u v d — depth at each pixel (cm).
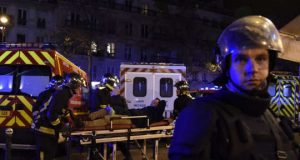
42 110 606
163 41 4572
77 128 609
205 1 5312
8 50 866
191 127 171
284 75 1586
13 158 823
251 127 172
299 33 405
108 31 4356
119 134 658
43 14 4369
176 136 177
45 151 603
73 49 3650
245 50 175
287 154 181
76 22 4125
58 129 593
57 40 3628
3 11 4166
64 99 586
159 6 4750
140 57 4700
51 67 854
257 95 179
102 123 633
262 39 176
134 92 1366
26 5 4269
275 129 182
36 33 4325
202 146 166
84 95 1030
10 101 844
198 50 4600
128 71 1372
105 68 4416
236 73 179
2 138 831
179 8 4650
